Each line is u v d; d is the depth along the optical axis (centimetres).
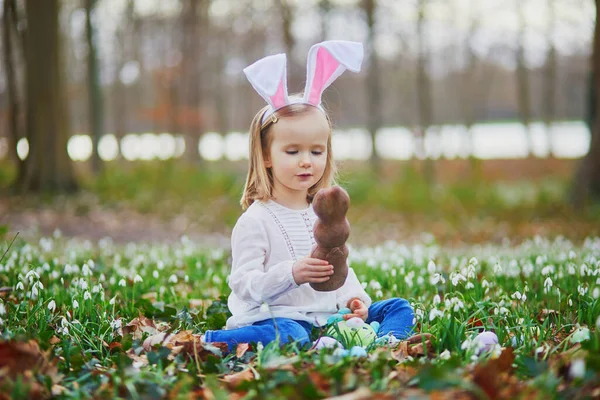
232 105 4819
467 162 2645
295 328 362
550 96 2947
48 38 1741
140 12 2828
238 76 3412
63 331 380
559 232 1251
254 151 395
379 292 505
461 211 1639
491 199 1702
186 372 323
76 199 1686
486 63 3509
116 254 747
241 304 388
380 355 318
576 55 3375
